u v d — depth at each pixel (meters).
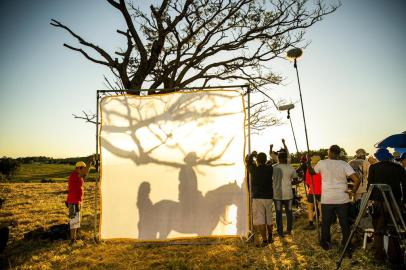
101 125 7.39
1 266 6.11
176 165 7.29
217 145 7.34
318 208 8.85
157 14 11.43
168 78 11.59
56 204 15.30
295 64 6.77
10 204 15.65
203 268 5.62
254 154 7.93
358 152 8.31
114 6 10.87
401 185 5.25
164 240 7.05
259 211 6.84
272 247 6.72
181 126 7.39
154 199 7.18
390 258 5.05
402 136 9.59
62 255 6.66
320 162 5.99
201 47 12.04
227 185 7.24
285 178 7.59
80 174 7.79
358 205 7.89
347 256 5.68
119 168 7.27
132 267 5.79
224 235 7.08
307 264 5.52
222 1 12.17
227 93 7.49
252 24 12.44
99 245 7.22
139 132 7.36
